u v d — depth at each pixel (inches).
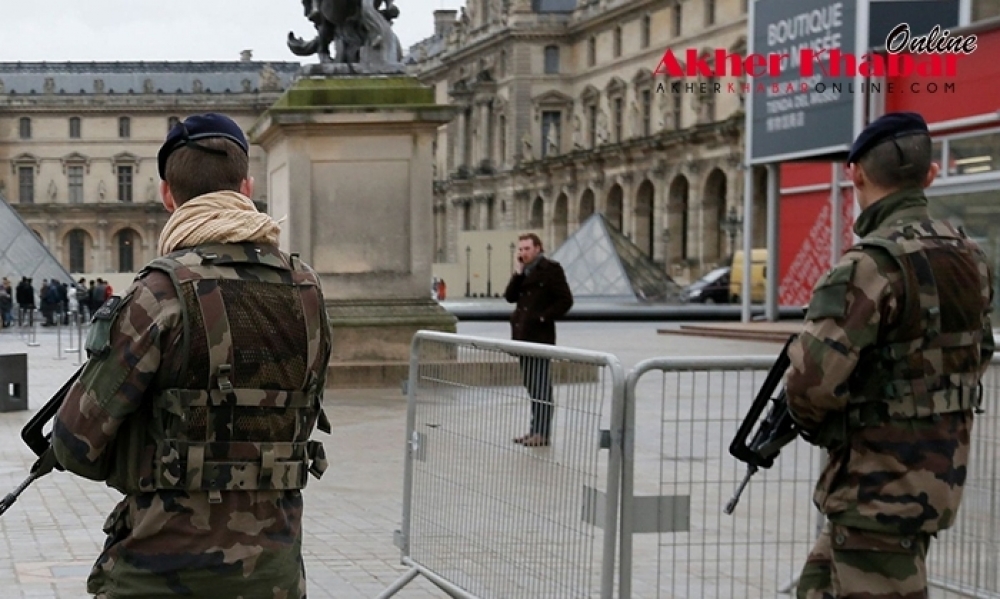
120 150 5866.1
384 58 711.7
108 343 156.4
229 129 168.2
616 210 3973.9
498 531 253.3
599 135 4207.7
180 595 155.6
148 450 157.9
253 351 159.8
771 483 251.0
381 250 709.3
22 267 2536.9
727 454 239.8
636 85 3914.9
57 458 157.6
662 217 3614.7
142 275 160.1
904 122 196.1
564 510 231.5
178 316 157.0
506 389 250.1
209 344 157.6
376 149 704.4
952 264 194.1
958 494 192.9
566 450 231.3
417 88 706.8
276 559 159.5
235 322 159.3
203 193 166.1
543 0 4505.4
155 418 157.6
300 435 164.2
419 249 711.7
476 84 4660.4
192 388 157.6
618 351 1108.5
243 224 163.6
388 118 695.7
